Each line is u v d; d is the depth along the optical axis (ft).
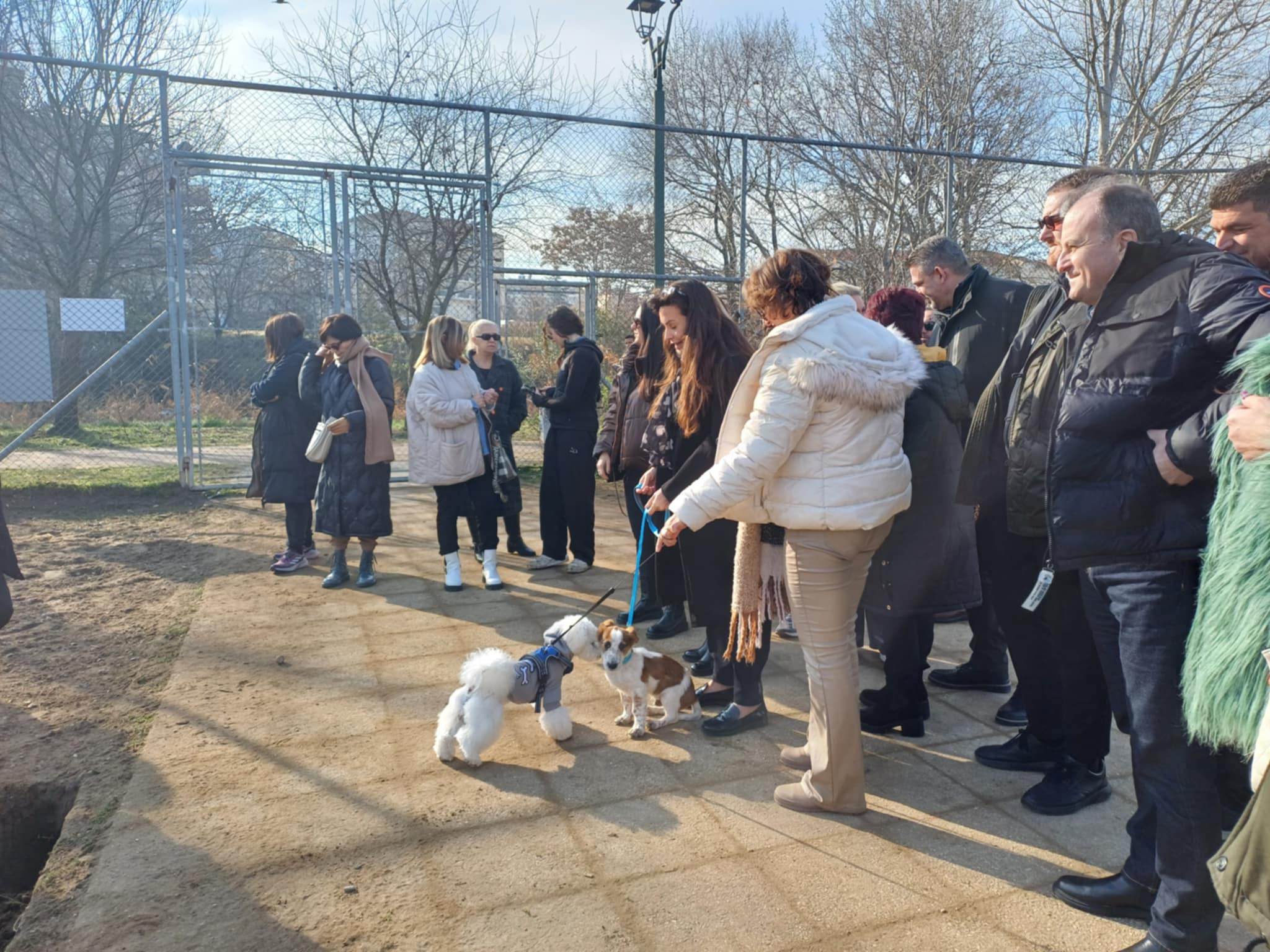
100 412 47.06
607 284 32.58
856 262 39.60
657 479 12.81
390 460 17.75
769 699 12.94
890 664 11.43
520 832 9.21
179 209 25.61
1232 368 5.87
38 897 8.13
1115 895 7.79
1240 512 5.65
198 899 8.04
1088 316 8.34
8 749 11.00
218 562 20.25
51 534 22.86
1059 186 9.29
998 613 10.35
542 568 19.83
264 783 10.20
